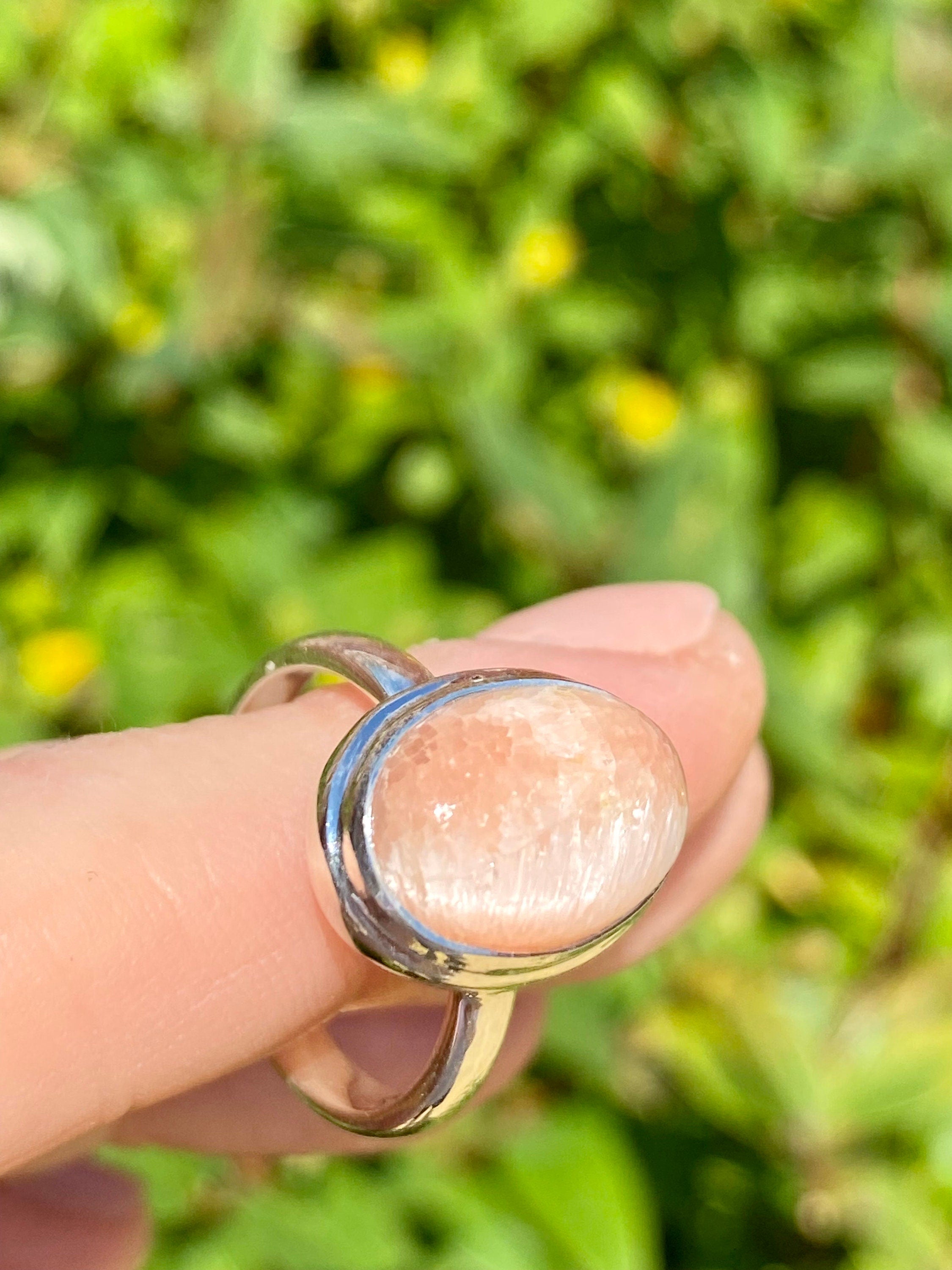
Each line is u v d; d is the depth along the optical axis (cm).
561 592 15
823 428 17
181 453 16
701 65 17
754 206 17
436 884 7
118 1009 7
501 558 16
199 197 15
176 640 15
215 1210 12
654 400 17
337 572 15
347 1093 8
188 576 16
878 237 17
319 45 17
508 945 7
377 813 7
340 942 8
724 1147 13
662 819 7
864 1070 12
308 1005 8
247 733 8
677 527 14
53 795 7
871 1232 12
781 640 15
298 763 8
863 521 16
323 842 7
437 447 16
